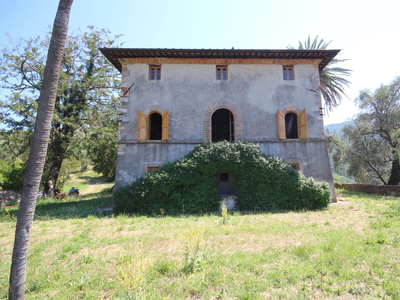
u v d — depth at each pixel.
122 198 10.84
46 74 3.68
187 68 14.15
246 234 6.79
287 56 14.09
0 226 8.84
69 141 18.72
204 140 13.45
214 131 20.80
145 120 13.34
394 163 21.08
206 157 11.53
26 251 3.44
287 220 8.82
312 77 14.38
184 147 13.32
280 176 11.48
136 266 4.12
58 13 3.85
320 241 6.03
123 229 7.84
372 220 8.38
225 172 14.00
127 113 13.60
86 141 18.94
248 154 11.72
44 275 4.43
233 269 4.46
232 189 13.97
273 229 7.31
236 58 14.16
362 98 22.66
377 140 21.72
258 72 14.27
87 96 19.98
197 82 14.04
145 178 11.18
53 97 3.73
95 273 4.52
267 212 10.70
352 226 7.64
